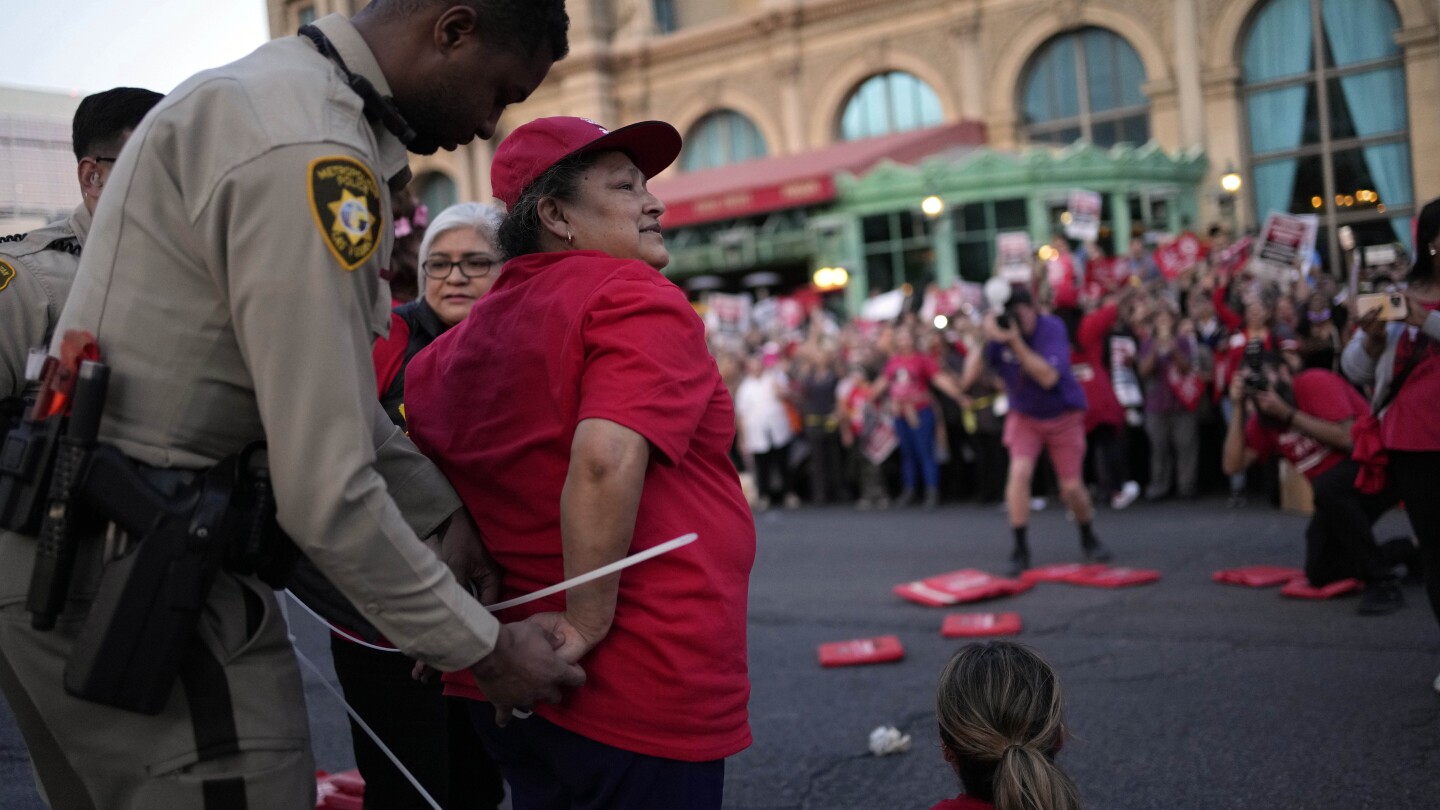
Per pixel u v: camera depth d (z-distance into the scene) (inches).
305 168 62.7
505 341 78.8
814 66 989.2
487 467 79.2
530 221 82.0
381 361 111.3
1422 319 158.2
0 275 91.3
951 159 783.7
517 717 78.2
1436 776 140.7
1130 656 204.7
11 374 90.0
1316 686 178.9
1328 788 140.3
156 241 64.8
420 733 105.0
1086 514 289.6
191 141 63.9
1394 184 747.4
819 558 339.3
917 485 479.2
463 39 70.0
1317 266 414.3
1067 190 745.6
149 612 62.6
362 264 64.4
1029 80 906.7
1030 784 81.6
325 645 224.8
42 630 64.4
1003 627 228.5
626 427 71.7
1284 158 789.2
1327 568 234.1
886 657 212.4
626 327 74.1
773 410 490.0
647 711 74.0
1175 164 780.0
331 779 148.4
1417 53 719.1
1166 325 392.8
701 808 75.2
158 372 64.9
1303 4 773.3
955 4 911.7
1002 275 482.3
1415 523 164.6
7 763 154.9
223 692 66.1
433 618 65.8
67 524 63.6
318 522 62.4
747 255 843.4
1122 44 864.9
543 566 78.6
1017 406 284.4
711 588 75.9
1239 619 223.5
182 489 64.6
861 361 482.0
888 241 792.3
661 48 1055.6
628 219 81.3
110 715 66.0
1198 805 138.7
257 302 61.9
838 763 162.2
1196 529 332.5
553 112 1096.8
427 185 940.0
